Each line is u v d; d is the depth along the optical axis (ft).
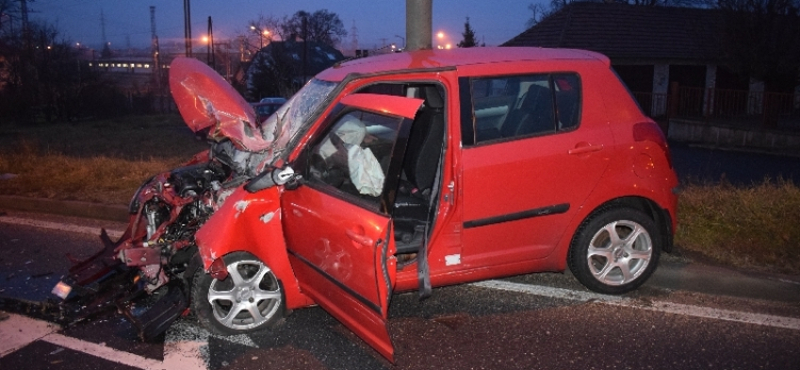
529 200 14.47
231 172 15.42
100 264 15.64
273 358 13.46
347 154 13.12
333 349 13.83
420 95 17.25
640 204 16.44
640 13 89.92
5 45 115.55
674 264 17.31
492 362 13.09
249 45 162.40
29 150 38.29
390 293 11.68
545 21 90.94
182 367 13.08
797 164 48.62
